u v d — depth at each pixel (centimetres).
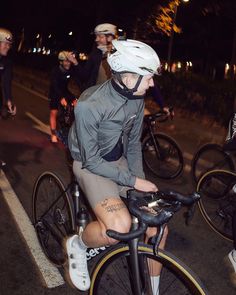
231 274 330
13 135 756
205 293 203
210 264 343
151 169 554
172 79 1230
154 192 219
